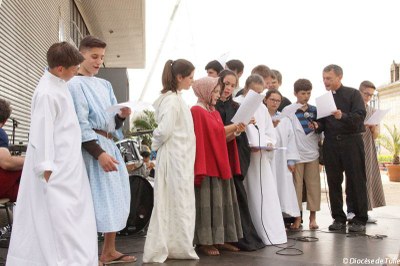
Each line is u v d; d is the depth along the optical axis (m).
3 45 7.57
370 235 5.69
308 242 5.26
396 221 6.98
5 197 4.70
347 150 5.99
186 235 4.29
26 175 3.36
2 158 4.61
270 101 5.81
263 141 5.15
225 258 4.43
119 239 5.70
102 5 16.45
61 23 12.85
